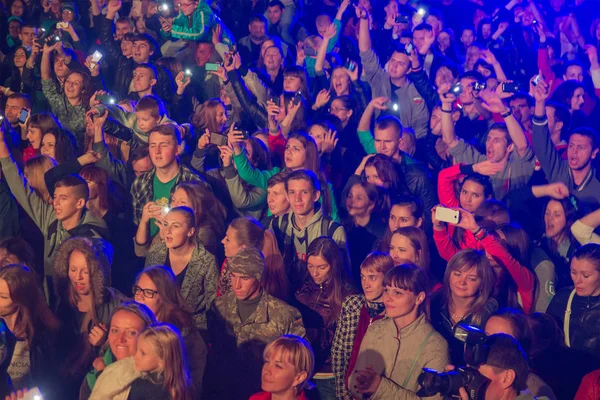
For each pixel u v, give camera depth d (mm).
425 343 5266
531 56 14320
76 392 5770
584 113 10758
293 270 6812
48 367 5715
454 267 5629
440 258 7434
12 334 4996
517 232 6391
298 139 7516
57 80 10445
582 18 15008
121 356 5043
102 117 7922
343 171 9031
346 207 7871
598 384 4930
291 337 5012
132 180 7973
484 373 4531
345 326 5691
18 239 6426
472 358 4543
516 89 8352
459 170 7293
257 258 5656
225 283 6059
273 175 7312
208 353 5844
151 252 6578
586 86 12117
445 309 5746
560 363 5629
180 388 4844
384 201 7633
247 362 5691
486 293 5648
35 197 7246
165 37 12789
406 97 11016
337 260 5973
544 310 6441
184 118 10406
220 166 8531
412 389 5230
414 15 14164
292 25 14359
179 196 6891
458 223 6203
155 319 5195
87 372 5746
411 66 10984
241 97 9633
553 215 7234
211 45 11383
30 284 5633
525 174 8391
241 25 14391
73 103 9930
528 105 9523
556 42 14242
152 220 7332
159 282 5520
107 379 4863
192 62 11586
